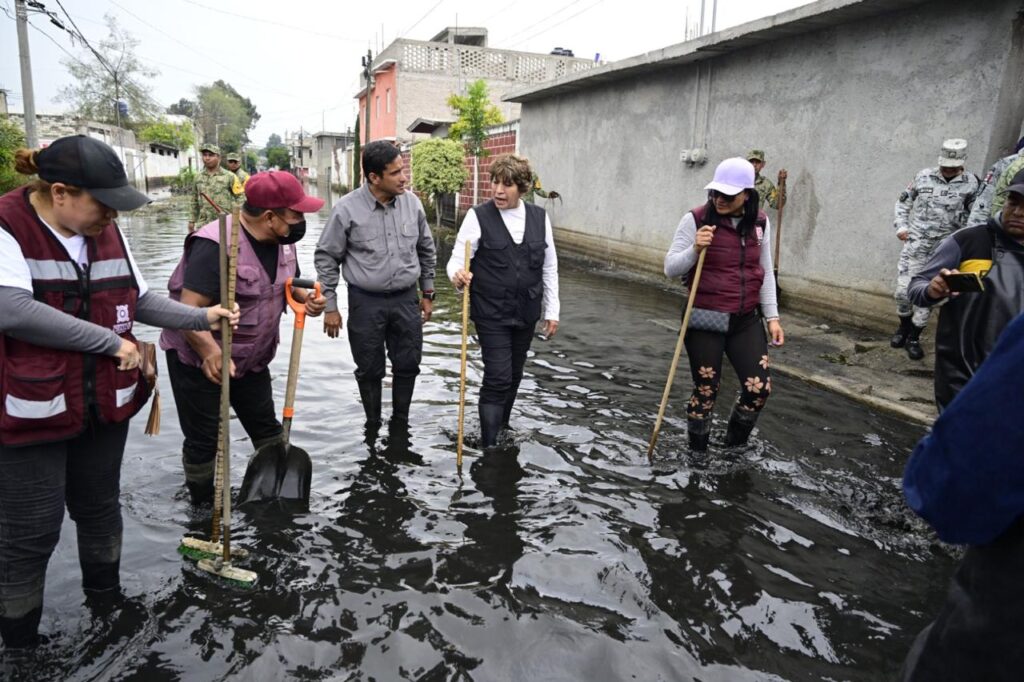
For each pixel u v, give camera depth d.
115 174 2.28
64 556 3.12
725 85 10.15
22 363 2.26
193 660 2.48
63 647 2.53
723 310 4.09
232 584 2.93
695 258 4.09
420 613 2.77
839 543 3.40
